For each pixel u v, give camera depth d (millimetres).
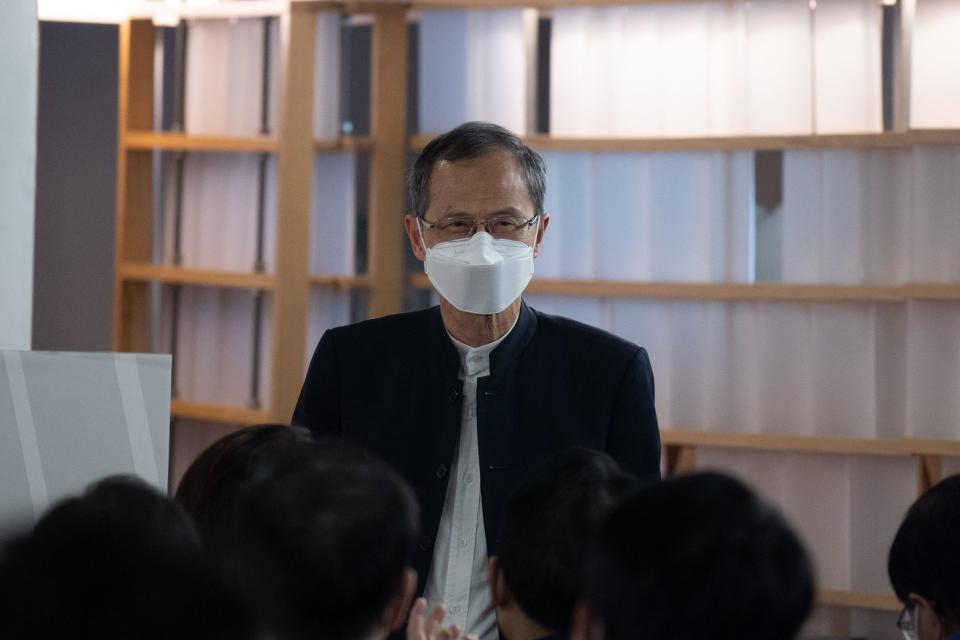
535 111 9180
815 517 8789
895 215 8523
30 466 4059
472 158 4504
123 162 9977
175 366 10148
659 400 8961
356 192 9508
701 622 2361
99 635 1837
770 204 8711
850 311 8617
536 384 4684
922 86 8297
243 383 9852
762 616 2375
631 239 8953
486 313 4535
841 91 8492
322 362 4871
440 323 4777
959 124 8281
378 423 4707
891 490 8664
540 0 8867
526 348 4738
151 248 10133
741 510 2453
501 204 4492
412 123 10305
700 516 2434
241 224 9781
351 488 2785
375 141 9336
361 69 10258
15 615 1832
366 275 9508
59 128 11328
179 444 10258
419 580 4488
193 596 1926
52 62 11289
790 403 8758
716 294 8688
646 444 4625
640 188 8922
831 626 8797
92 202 11398
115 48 11406
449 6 9047
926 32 8281
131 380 4211
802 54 8555
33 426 4074
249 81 9703
